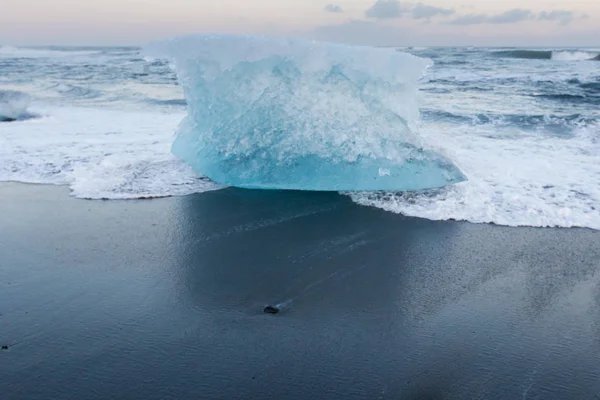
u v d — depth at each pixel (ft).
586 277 11.68
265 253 13.00
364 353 8.79
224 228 14.69
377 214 15.79
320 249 13.24
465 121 31.27
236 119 18.89
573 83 47.42
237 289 11.09
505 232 14.39
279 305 10.43
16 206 16.44
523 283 11.41
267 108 18.48
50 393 7.67
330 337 9.26
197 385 7.89
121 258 12.65
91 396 7.62
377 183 17.69
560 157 22.18
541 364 8.48
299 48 17.83
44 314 9.98
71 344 8.95
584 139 25.90
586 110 34.45
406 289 11.13
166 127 29.30
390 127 17.85
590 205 16.21
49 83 52.80
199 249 13.23
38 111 35.01
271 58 18.06
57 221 15.15
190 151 20.66
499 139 26.11
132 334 9.30
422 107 36.11
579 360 8.57
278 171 18.26
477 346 8.99
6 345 8.90
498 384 7.98
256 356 8.68
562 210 15.71
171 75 61.31
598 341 9.13
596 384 7.96
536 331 9.48
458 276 11.76
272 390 7.80
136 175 19.61
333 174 17.90
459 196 17.16
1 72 64.69
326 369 8.33
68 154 22.65
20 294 10.79
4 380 7.96
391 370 8.32
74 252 12.98
